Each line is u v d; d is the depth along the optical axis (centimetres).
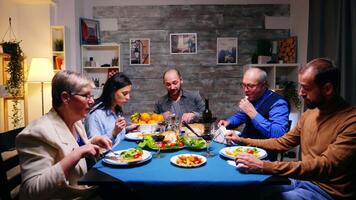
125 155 140
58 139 122
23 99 353
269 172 121
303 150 156
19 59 338
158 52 434
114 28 431
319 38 329
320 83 136
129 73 437
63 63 383
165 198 125
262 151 152
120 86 209
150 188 113
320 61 139
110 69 427
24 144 116
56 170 110
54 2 383
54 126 125
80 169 132
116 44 412
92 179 115
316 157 130
